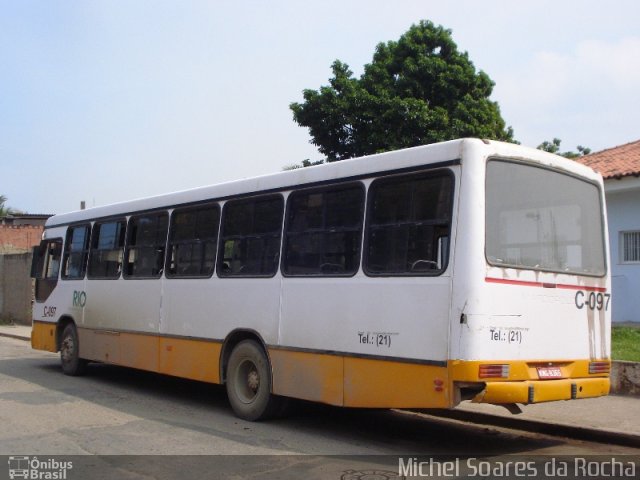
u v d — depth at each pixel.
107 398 10.34
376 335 7.01
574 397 6.96
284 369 8.11
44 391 10.95
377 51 19.80
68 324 12.91
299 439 7.69
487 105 18.61
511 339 6.48
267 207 8.72
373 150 18.03
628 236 16.52
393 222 7.05
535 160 7.08
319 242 7.89
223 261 9.28
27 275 25.78
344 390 7.30
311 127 19.28
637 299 16.20
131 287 11.04
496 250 6.51
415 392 6.55
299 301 7.99
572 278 7.23
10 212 52.22
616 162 17.11
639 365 9.77
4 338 21.62
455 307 6.30
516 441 7.78
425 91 18.70
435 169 6.72
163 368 10.12
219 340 9.12
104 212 12.17
